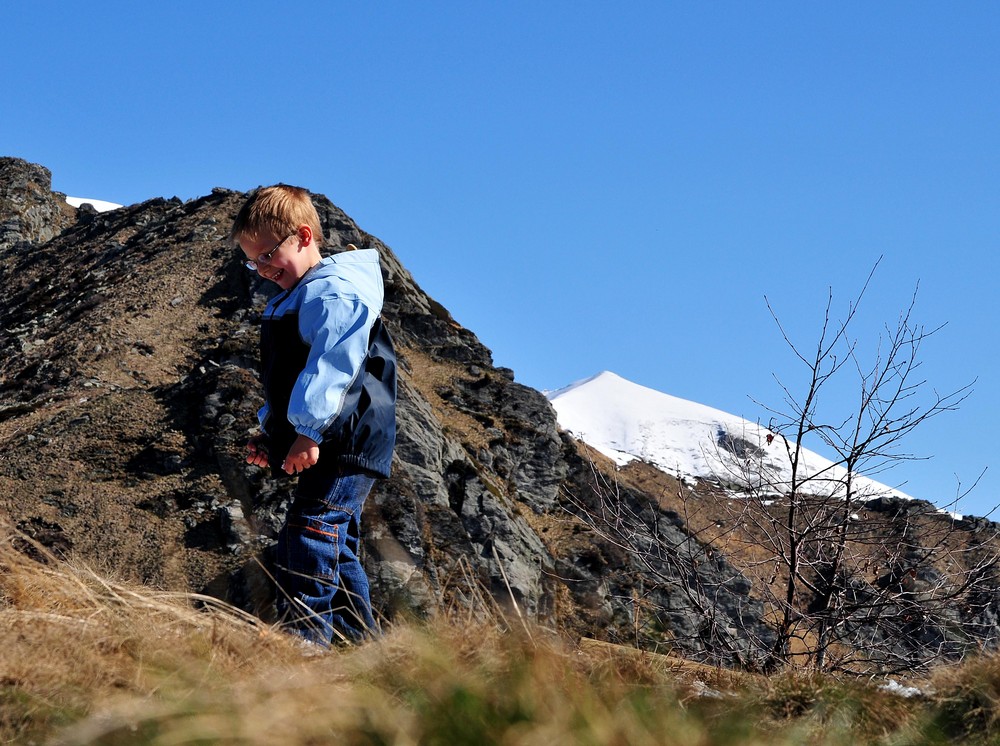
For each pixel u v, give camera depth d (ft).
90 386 125.80
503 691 6.61
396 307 157.58
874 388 24.00
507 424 139.74
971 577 20.47
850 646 20.44
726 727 6.37
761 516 23.52
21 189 262.26
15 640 7.70
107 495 99.35
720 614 21.27
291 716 6.14
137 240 182.70
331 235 156.56
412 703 6.51
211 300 148.15
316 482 12.41
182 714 6.21
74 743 5.95
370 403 12.66
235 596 81.41
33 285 183.21
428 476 107.65
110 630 8.23
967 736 7.39
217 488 99.40
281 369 12.92
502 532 106.93
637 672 8.38
